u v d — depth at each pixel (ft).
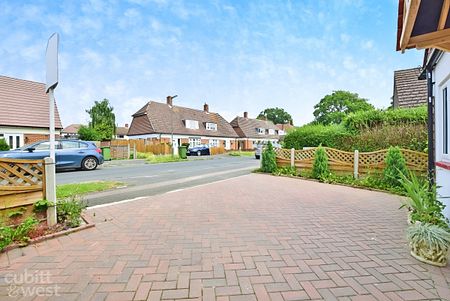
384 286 8.34
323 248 11.24
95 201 19.76
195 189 25.27
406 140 35.40
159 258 10.18
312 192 23.99
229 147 139.95
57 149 39.04
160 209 17.46
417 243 10.14
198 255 10.46
